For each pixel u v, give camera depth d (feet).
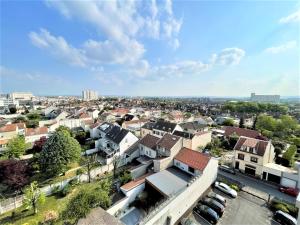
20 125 196.95
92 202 64.85
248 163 108.78
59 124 217.56
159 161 98.58
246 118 332.60
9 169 88.99
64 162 105.50
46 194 90.38
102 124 195.62
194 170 92.79
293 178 92.22
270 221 68.95
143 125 206.08
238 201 81.66
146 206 76.95
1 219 73.77
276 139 187.42
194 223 64.95
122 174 103.14
